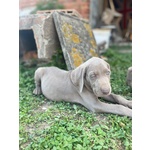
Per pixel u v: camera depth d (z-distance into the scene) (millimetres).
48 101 2568
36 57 4129
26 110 2340
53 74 2611
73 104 2428
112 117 2154
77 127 1998
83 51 3037
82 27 3361
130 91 2748
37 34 2885
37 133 1980
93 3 6684
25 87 2994
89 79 2184
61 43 2836
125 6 7148
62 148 1795
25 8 5887
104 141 1880
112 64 3959
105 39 5867
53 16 2900
